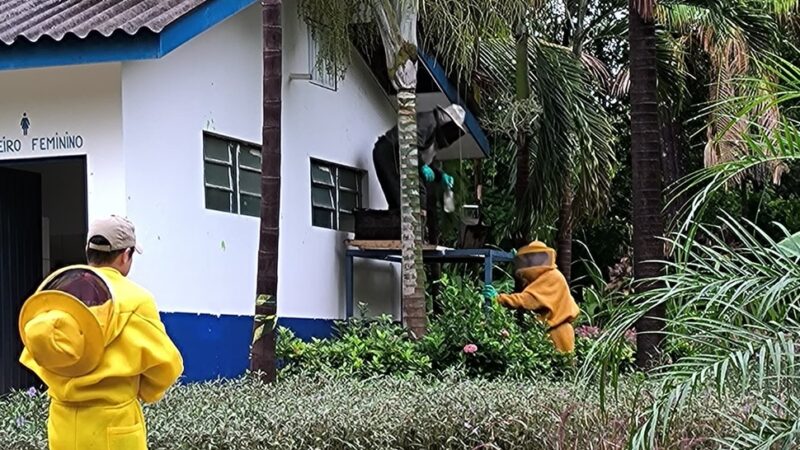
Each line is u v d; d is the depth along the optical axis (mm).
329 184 13312
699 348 4801
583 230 21109
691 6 14445
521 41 14055
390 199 13203
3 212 10820
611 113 20797
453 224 14820
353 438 6785
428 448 7031
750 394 5691
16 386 10828
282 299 12148
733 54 14336
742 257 4719
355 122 13891
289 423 6719
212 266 11180
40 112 10297
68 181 12773
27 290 11031
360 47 13656
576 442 6363
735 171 5102
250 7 11922
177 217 10695
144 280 10203
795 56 16312
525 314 13141
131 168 10117
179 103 10789
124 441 4992
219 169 11438
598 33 18609
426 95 14633
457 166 16016
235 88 11656
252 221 11906
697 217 5133
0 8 10945
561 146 14750
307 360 10984
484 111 14875
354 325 12461
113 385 4969
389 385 8758
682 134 17672
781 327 4387
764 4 15133
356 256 13320
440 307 13781
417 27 12914
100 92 10133
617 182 21781
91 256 5141
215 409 7188
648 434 4602
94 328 4855
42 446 6414
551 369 11539
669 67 15219
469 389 8117
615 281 18453
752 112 6473
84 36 9406
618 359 4793
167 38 9500
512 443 7031
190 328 10797
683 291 4672
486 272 13039
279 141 9602
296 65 12617
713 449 6035
